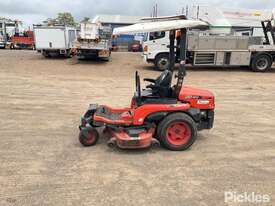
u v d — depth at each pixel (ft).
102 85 40.91
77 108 28.58
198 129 19.76
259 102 32.12
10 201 12.96
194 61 56.39
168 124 17.98
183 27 18.26
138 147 17.80
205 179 15.02
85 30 71.15
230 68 61.87
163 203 12.93
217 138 20.81
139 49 115.14
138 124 18.35
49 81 43.39
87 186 14.25
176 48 21.52
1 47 112.06
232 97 34.47
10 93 34.88
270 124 24.25
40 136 20.93
